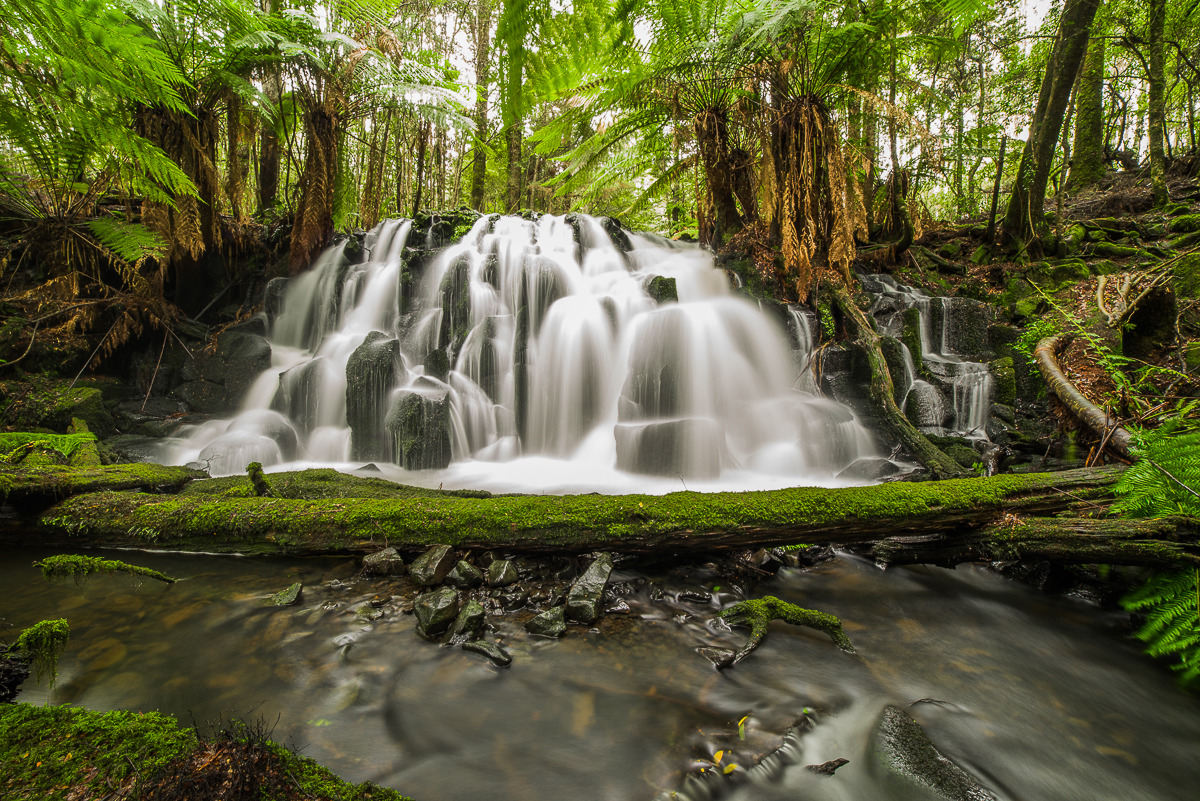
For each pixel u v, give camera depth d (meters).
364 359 6.31
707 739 2.08
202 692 2.27
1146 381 4.69
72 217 6.73
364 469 5.79
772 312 7.43
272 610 2.95
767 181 7.00
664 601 3.14
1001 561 3.61
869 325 7.38
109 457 5.35
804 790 1.85
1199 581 2.57
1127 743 2.13
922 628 2.96
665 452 5.61
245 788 1.46
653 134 8.60
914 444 5.93
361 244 8.95
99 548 3.69
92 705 2.16
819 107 6.71
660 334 6.39
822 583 3.46
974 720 2.24
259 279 9.17
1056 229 9.23
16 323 6.55
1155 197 10.73
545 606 3.04
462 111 8.23
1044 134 8.94
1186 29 12.45
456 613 2.88
